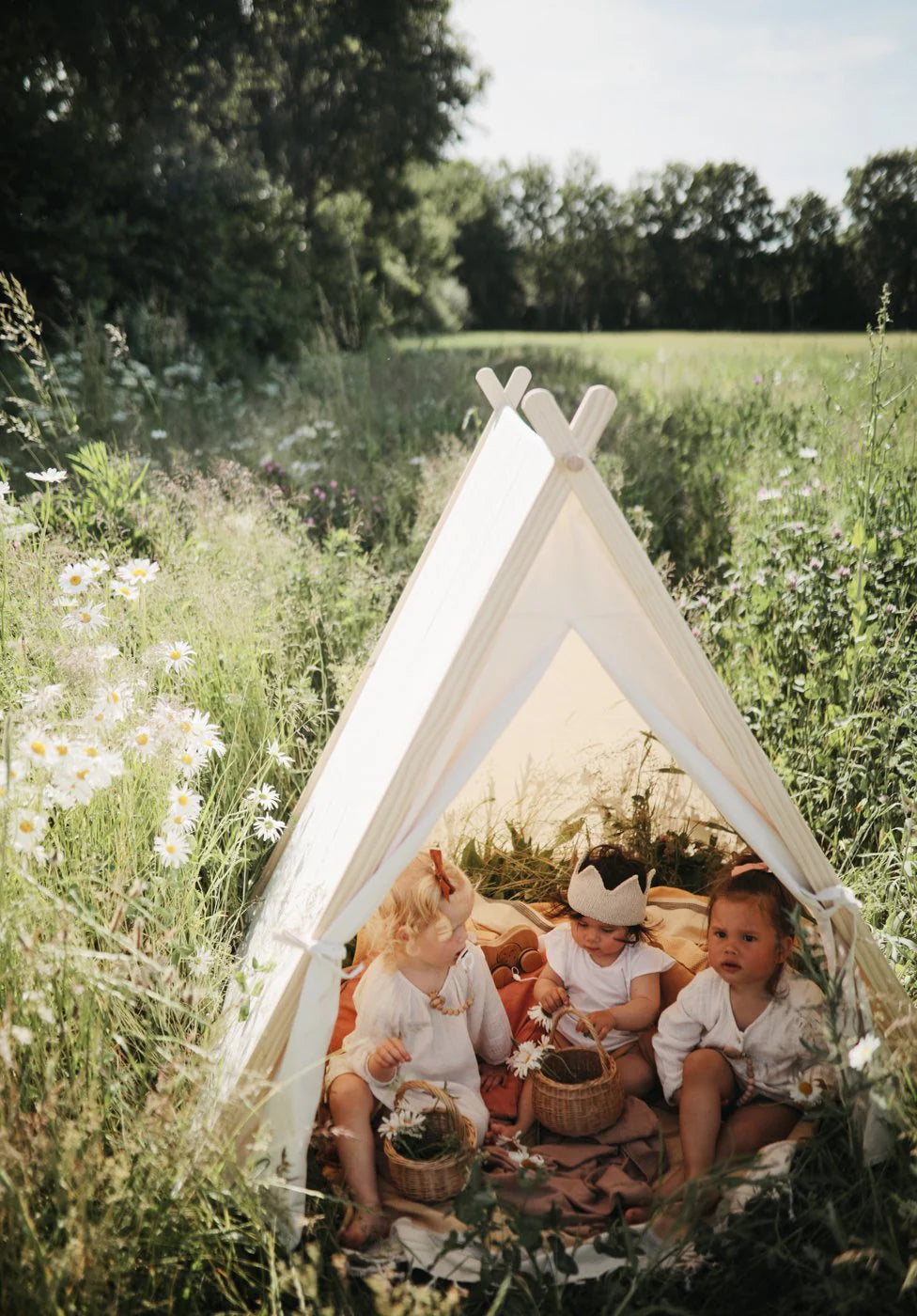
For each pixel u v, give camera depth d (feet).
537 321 124.16
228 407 33.17
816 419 23.06
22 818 7.89
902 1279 7.06
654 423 31.78
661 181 102.42
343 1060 9.22
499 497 9.69
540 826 13.82
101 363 33.24
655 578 7.68
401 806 7.72
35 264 38.99
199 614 15.66
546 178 122.01
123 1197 6.91
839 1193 8.04
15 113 39.45
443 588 10.21
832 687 15.01
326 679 16.48
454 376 38.17
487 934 11.82
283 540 19.63
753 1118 8.95
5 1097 7.54
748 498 22.53
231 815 12.14
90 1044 7.73
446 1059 9.71
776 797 8.11
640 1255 7.81
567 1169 8.98
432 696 7.62
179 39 52.65
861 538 15.99
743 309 90.48
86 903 9.17
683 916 11.80
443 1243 7.55
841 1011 8.30
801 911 9.34
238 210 45.44
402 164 74.23
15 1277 6.64
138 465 23.04
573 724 12.73
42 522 17.75
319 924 7.80
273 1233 7.51
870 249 64.95
